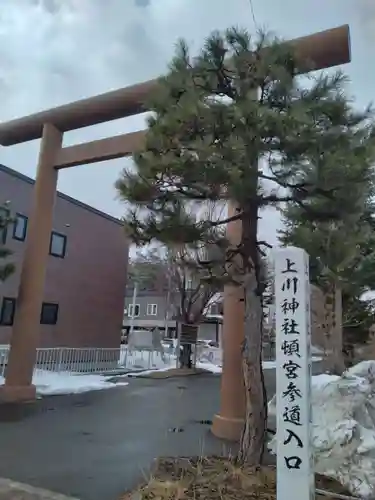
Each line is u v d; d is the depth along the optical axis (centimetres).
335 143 353
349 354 1120
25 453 486
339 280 627
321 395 460
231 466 384
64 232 1466
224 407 604
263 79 379
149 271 2294
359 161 342
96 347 1561
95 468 436
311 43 577
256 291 407
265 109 343
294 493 274
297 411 285
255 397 397
